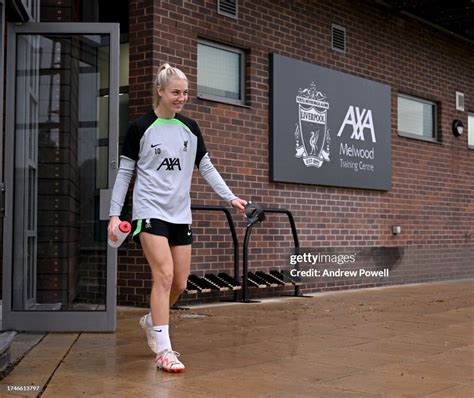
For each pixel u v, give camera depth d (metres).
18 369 4.56
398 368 4.71
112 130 6.16
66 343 5.56
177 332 6.29
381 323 6.95
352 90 10.88
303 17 10.19
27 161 6.14
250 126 9.33
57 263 6.12
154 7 8.22
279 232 9.64
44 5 7.17
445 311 8.00
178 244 4.62
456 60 13.40
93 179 6.20
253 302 8.80
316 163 10.17
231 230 8.72
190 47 8.62
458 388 4.14
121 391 3.97
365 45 11.27
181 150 4.54
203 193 8.70
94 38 6.21
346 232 10.73
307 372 4.55
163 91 4.49
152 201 4.50
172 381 4.23
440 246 12.66
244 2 9.34
